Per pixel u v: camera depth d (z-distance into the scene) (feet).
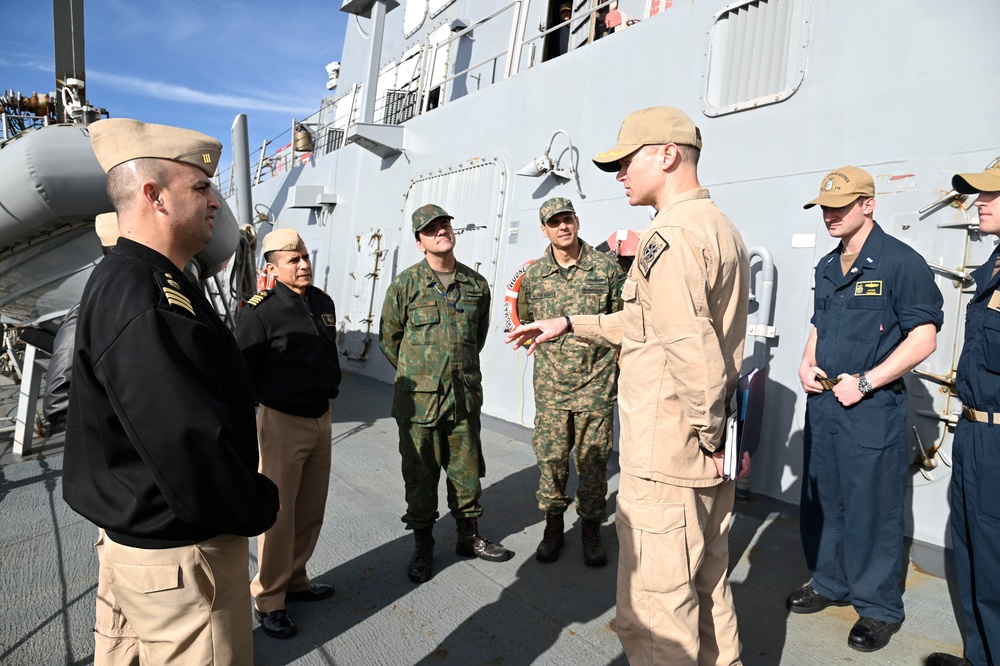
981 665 6.21
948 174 9.12
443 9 23.97
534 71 16.55
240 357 4.31
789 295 10.88
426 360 8.49
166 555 3.80
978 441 6.08
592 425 8.80
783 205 11.01
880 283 6.95
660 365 4.99
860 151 10.07
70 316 10.44
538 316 9.33
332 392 7.54
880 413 6.93
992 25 8.80
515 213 16.89
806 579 8.48
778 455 11.01
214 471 3.68
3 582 8.02
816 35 10.67
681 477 4.93
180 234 4.15
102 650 4.46
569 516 10.73
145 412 3.50
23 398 13.38
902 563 8.80
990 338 6.00
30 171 12.75
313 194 29.25
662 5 14.40
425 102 21.91
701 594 5.53
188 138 4.14
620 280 9.22
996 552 5.94
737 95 11.87
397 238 22.63
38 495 11.06
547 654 6.80
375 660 6.67
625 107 13.94
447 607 7.74
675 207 4.97
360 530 9.98
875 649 6.86
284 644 6.93
